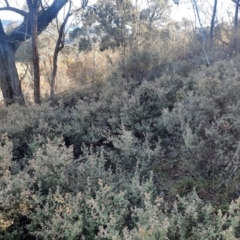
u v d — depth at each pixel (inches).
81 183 110.9
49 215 96.5
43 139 158.4
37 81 300.5
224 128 114.7
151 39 354.3
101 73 339.3
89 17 434.9
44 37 506.0
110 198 100.6
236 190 101.6
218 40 322.3
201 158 113.2
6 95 346.9
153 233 76.6
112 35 449.4
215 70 183.8
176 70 239.5
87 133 173.9
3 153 121.2
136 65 275.9
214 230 81.0
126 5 450.0
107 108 190.4
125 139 136.3
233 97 130.7
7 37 335.3
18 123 179.2
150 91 189.9
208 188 107.5
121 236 84.6
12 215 98.1
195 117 130.3
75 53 528.4
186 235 84.1
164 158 135.9
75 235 88.4
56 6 348.8
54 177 113.2
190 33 342.3
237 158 104.7
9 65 341.1
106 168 137.9
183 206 90.0
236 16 296.4
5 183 105.9
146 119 171.6
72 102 286.4
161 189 114.6
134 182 103.9
